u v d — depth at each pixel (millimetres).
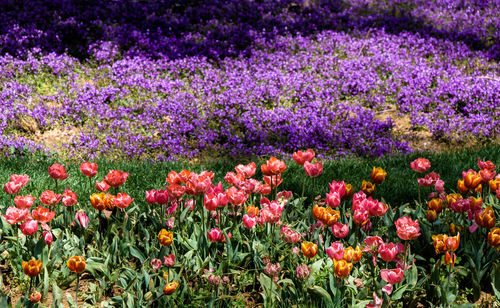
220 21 14523
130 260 4145
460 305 3367
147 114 9930
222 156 9164
